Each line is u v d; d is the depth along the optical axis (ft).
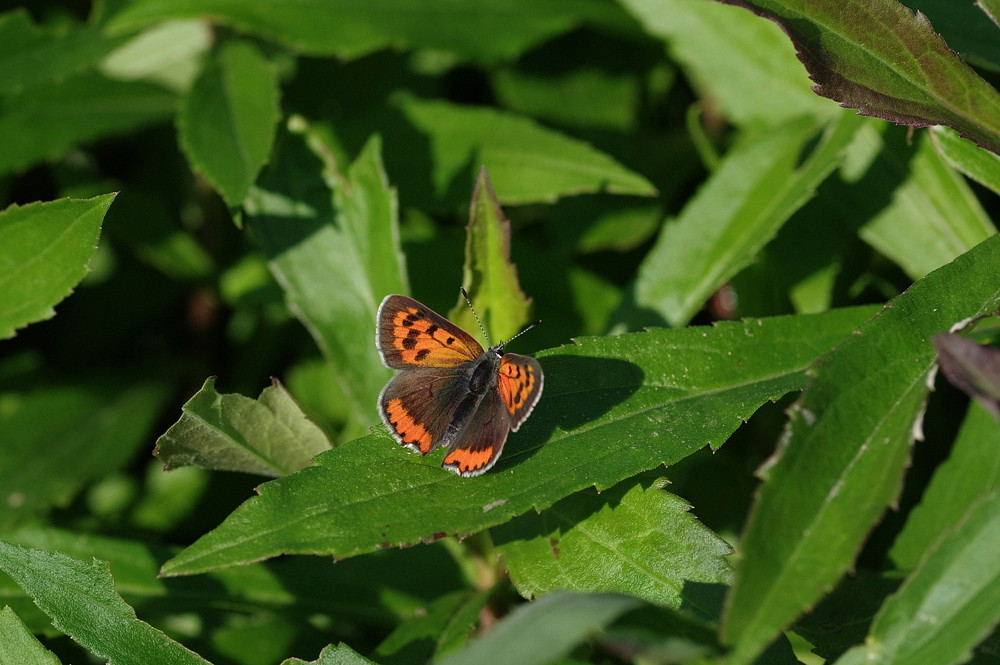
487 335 3.53
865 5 3.43
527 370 3.43
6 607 3.47
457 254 3.68
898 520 3.60
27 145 3.68
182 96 3.74
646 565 3.45
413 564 3.59
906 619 3.37
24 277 3.52
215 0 3.68
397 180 3.69
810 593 3.35
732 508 3.62
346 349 3.58
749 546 3.36
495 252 3.51
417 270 3.67
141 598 3.54
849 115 3.57
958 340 3.35
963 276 3.43
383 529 3.41
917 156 3.58
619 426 3.44
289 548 3.40
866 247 3.65
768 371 3.46
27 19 3.67
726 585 3.44
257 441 3.47
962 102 3.44
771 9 3.43
